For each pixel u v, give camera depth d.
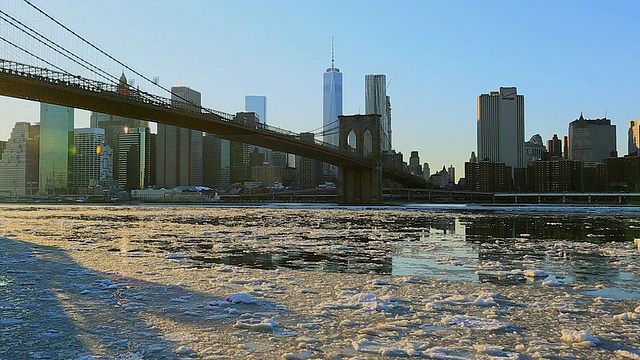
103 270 16.59
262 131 110.81
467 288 13.90
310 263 19.19
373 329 9.58
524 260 20.27
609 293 13.35
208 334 9.27
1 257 20.00
